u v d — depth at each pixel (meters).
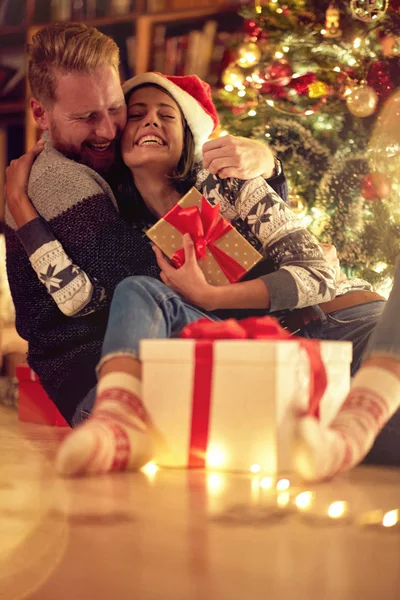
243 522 0.86
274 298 1.47
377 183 2.38
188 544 0.76
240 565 0.69
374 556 0.72
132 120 1.65
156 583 0.63
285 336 1.22
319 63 2.59
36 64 1.64
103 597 0.60
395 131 2.36
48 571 0.67
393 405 1.18
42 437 1.86
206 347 1.18
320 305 1.64
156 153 1.62
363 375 1.19
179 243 1.49
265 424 1.16
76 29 1.63
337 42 2.58
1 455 1.46
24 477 1.16
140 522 0.85
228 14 4.05
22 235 1.57
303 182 2.56
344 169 2.51
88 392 1.59
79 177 1.60
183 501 0.97
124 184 1.70
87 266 1.56
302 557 0.71
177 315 1.36
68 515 0.89
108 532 0.81
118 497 0.99
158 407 1.20
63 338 1.62
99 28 4.32
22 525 0.84
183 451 1.20
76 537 0.79
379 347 1.19
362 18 2.37
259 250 1.62
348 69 2.58
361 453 1.13
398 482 1.15
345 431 1.13
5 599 0.60
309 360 1.20
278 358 1.14
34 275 1.64
